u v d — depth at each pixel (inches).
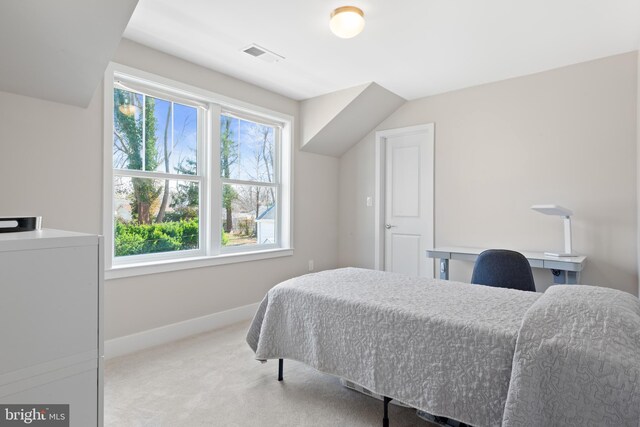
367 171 175.5
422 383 61.0
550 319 52.6
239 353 107.3
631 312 54.1
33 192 88.7
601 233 118.3
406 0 85.7
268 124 154.8
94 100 99.6
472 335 56.6
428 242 158.4
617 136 115.6
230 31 101.6
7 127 84.7
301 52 114.7
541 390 47.5
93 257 42.5
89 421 42.1
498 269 94.8
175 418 73.5
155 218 118.2
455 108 149.0
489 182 140.8
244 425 71.5
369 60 120.6
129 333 107.7
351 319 71.7
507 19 94.3
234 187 143.6
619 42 107.3
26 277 37.1
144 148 114.8
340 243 185.5
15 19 64.7
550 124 127.7
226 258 134.0
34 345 37.7
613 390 43.3
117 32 74.4
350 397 82.4
